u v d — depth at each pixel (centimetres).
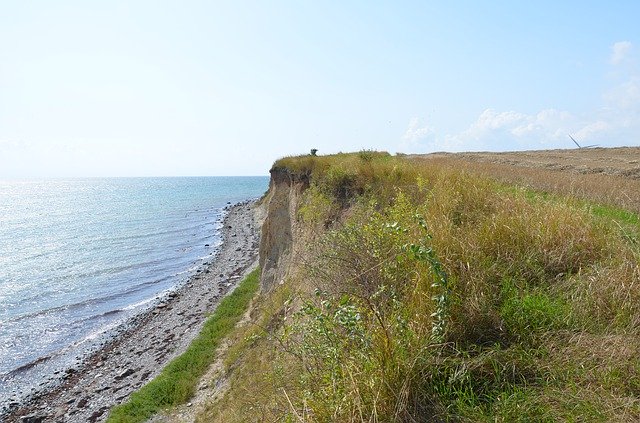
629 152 4156
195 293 2561
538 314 404
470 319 397
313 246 824
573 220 570
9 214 7006
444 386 333
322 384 370
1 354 1817
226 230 5178
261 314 1432
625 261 465
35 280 2936
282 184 2216
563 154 4156
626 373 318
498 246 530
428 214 638
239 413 632
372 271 498
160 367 1577
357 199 1154
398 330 371
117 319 2222
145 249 4069
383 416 307
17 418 1352
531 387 322
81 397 1449
